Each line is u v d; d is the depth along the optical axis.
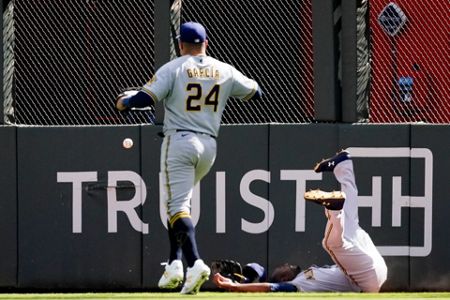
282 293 29.05
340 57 33.56
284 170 33.41
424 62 34.09
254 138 33.53
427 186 33.22
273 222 33.47
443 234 33.28
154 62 33.84
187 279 25.39
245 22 35.16
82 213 33.94
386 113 34.38
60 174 33.91
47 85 35.62
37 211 34.03
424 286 33.31
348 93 33.50
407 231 33.31
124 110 26.02
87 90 35.50
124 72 35.38
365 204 33.31
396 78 34.22
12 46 34.47
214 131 26.39
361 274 30.78
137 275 33.88
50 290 34.16
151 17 35.28
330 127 33.31
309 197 29.95
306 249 33.41
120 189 33.81
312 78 34.19
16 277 34.12
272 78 34.97
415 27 34.06
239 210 33.56
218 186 33.56
